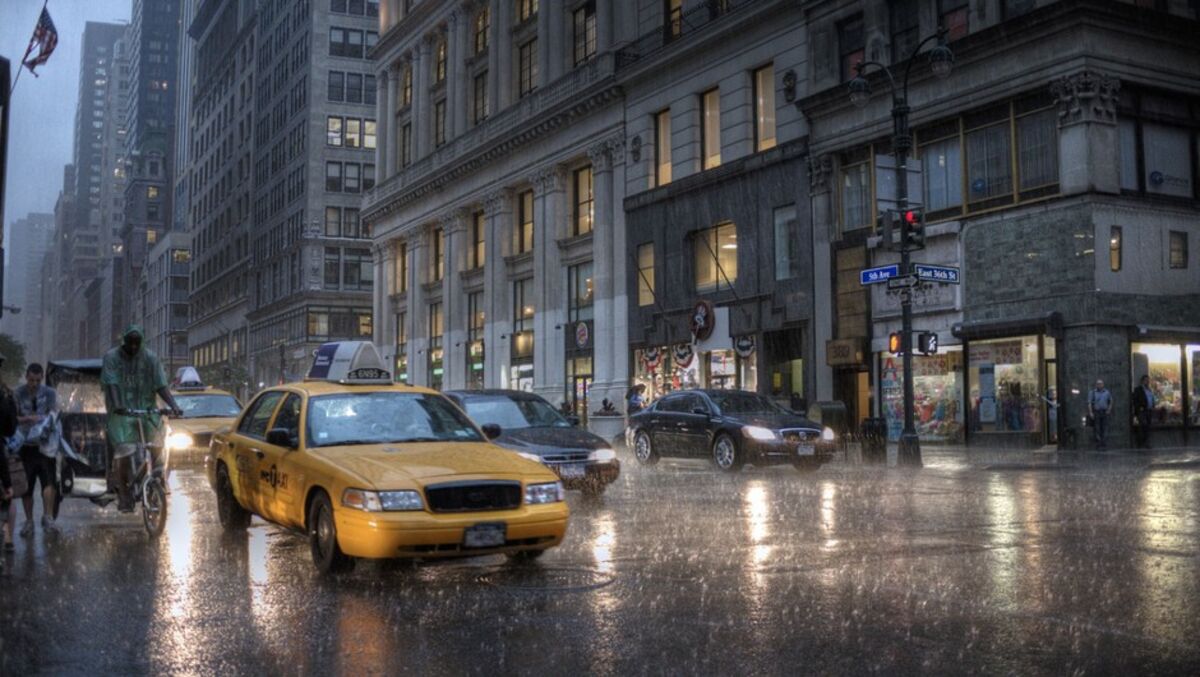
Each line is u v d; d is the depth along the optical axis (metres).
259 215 99.94
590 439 13.75
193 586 7.31
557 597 6.79
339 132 85.75
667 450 20.34
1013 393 25.53
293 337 86.38
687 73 37.50
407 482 7.29
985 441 26.08
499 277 49.81
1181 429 25.06
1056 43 24.50
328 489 7.62
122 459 10.01
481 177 51.59
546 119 44.81
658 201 38.59
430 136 58.62
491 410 14.87
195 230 132.62
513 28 50.12
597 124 42.31
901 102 21.25
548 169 45.81
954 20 27.58
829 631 5.77
